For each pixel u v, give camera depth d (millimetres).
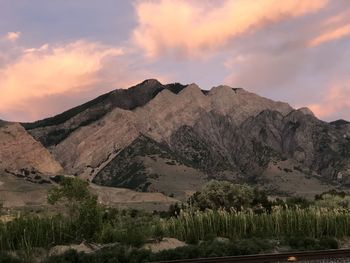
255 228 30422
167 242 25812
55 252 21281
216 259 18328
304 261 19031
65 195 26797
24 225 23031
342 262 19312
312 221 30359
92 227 24781
